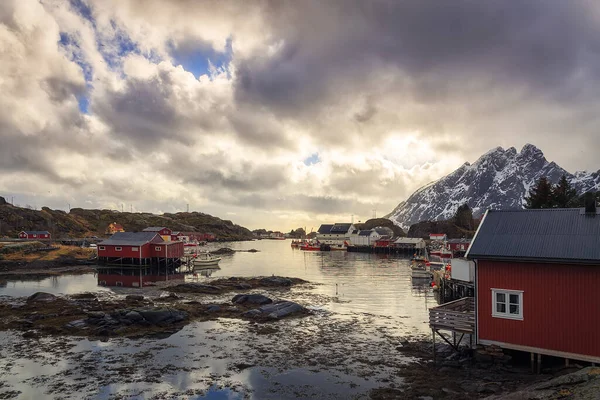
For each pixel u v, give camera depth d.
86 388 21.70
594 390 15.05
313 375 23.86
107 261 87.69
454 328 25.08
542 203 68.75
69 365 25.19
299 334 32.84
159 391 21.45
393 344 29.95
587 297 20.61
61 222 159.62
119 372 24.08
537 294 22.00
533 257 21.84
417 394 20.83
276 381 22.97
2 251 86.25
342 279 69.38
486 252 23.47
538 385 18.19
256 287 59.09
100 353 27.55
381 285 61.69
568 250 21.34
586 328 20.56
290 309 40.47
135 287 58.97
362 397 20.77
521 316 22.42
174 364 25.58
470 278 44.78
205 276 74.31
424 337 31.80
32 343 29.59
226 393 21.31
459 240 127.00
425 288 58.66
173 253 87.31
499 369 22.77
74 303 43.41
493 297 23.44
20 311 39.50
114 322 33.94
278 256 129.88
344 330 34.12
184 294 52.62
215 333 33.00
